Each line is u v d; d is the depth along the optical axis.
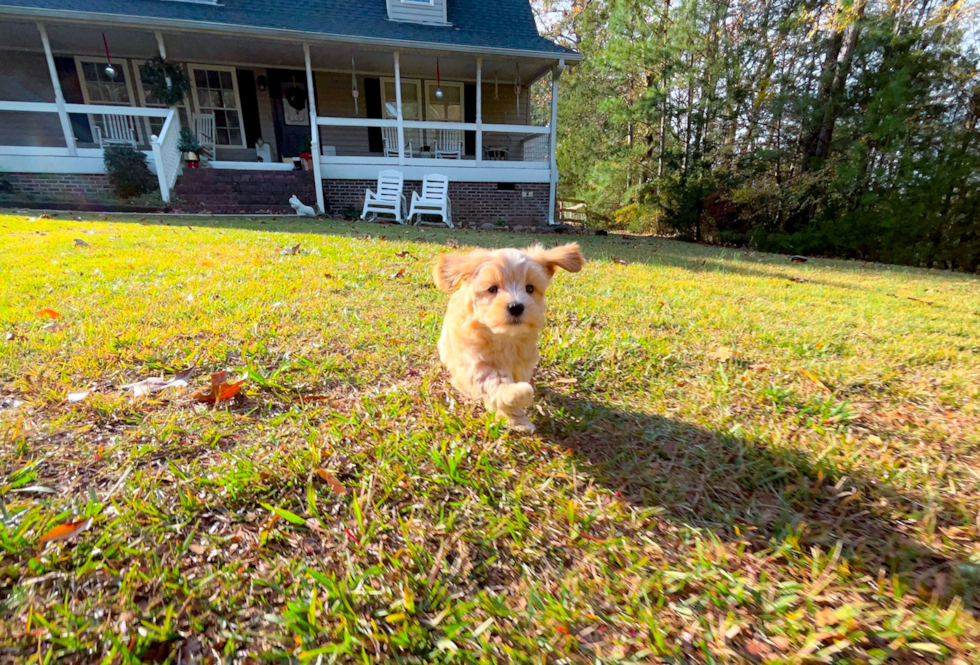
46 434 1.99
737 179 15.45
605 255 8.04
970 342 3.79
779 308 4.76
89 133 14.31
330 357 2.96
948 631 1.32
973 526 1.73
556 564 1.54
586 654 1.26
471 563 1.52
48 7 11.58
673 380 2.95
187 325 3.30
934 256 12.94
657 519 1.75
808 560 1.56
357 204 13.96
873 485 1.96
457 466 1.95
